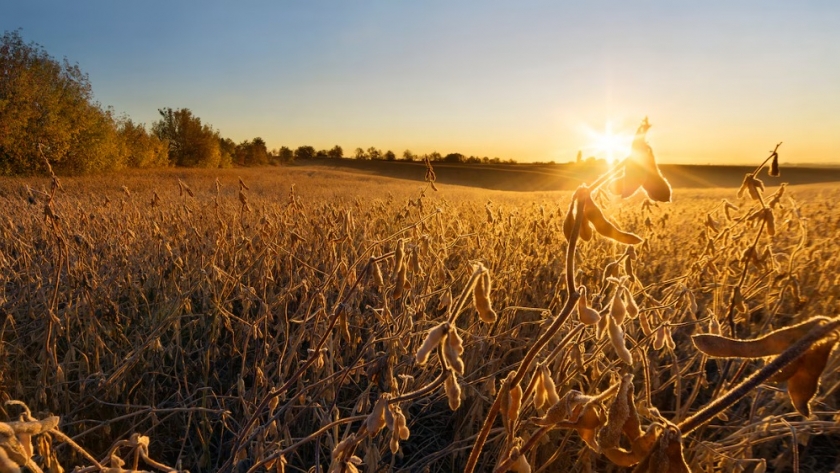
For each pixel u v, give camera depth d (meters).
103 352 3.76
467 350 3.76
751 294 3.96
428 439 3.68
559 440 3.11
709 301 4.22
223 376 4.21
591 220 1.30
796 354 0.94
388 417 1.61
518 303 4.36
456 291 4.76
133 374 3.86
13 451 1.09
